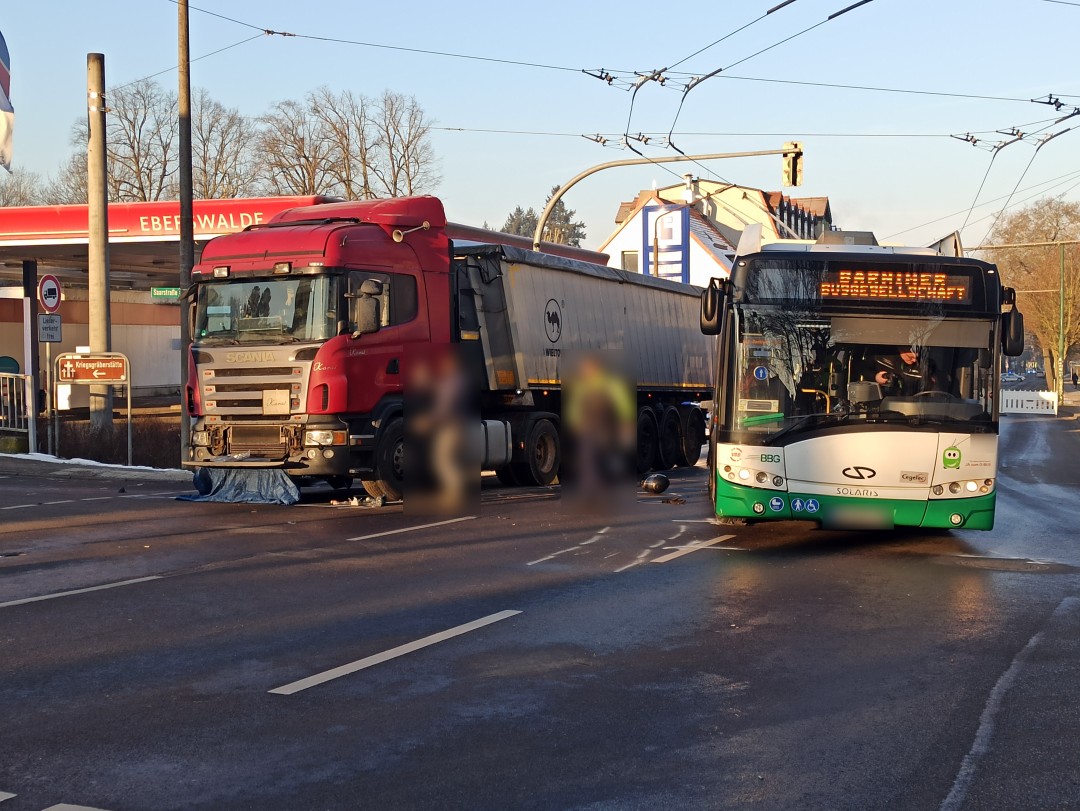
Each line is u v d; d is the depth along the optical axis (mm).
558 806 4695
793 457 11336
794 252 11844
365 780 4977
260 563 10531
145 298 47938
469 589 9344
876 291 11477
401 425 15188
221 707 6039
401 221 15453
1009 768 5180
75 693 6289
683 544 11945
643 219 48031
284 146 58750
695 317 25312
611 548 11625
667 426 23141
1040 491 19953
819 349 11438
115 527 12914
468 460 16188
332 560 10719
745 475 11461
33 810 4617
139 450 22672
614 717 5910
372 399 14648
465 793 4832
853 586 9633
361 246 14594
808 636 7773
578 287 19828
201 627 7906
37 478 19297
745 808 4691
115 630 7812
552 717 5902
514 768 5137
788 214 73062
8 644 7406
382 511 14547
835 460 11242
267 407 14227
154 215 28875
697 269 57562
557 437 18969
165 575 9898
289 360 14102
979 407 11227
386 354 14898
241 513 14242
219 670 6781
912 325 11383
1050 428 48562
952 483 11125
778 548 11742
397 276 15180
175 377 48719
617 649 7359
